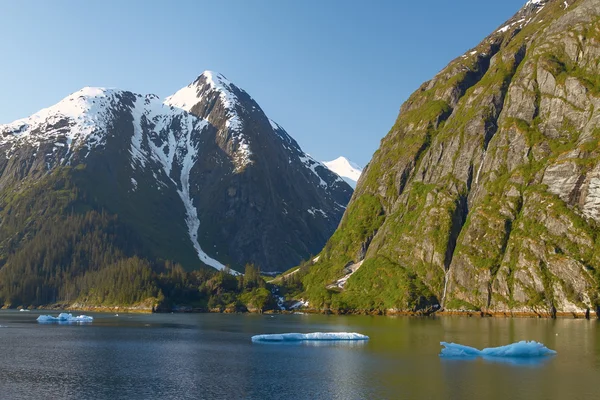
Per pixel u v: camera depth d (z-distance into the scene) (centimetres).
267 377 8531
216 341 13150
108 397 7369
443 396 7200
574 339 11944
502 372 8606
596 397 7050
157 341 13250
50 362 10056
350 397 7244
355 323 17712
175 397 7356
